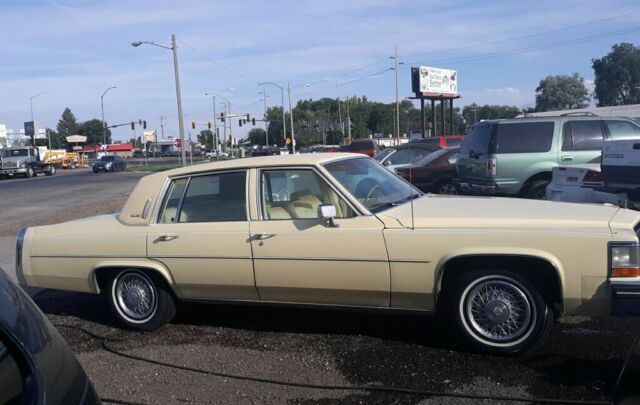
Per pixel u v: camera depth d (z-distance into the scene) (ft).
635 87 243.81
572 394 12.59
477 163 36.58
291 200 16.60
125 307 18.56
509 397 12.64
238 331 17.93
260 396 13.50
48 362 6.76
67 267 18.67
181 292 17.74
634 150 21.44
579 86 253.44
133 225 18.02
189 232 17.15
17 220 53.06
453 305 15.07
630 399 9.08
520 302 14.52
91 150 406.00
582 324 17.11
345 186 16.17
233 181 17.19
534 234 13.97
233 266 16.61
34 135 273.13
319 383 13.92
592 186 25.96
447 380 13.66
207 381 14.47
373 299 15.58
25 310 7.20
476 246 14.33
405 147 47.14
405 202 17.22
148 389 14.19
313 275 15.81
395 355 15.29
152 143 426.51
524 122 35.29
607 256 13.52
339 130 344.28
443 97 197.16
